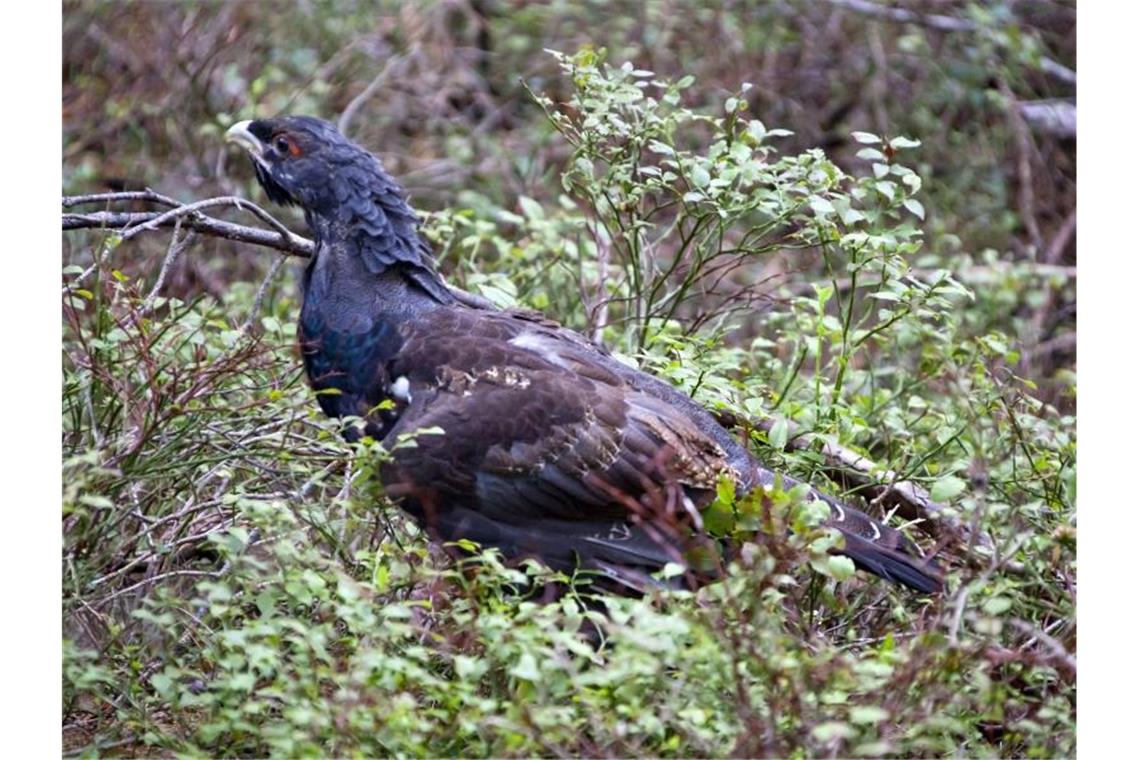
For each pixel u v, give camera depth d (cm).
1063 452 1159
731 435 1144
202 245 1681
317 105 1827
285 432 1072
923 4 2041
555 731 802
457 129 1903
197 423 1035
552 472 1021
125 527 1052
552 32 1964
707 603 852
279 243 1194
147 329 1045
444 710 853
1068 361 1719
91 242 1623
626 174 1252
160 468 1014
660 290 1571
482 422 1023
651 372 1241
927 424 1330
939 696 834
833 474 1178
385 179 1118
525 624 860
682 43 1948
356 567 1012
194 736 936
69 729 995
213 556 1120
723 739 827
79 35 1870
